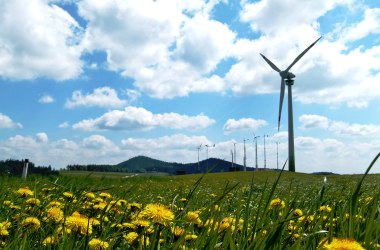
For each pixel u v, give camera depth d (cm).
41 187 608
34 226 355
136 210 445
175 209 479
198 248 264
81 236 345
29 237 351
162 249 285
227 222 347
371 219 255
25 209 462
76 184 548
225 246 250
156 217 307
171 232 327
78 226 325
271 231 239
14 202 540
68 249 293
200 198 779
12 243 294
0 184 676
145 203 582
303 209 414
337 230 308
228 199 647
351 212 274
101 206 455
